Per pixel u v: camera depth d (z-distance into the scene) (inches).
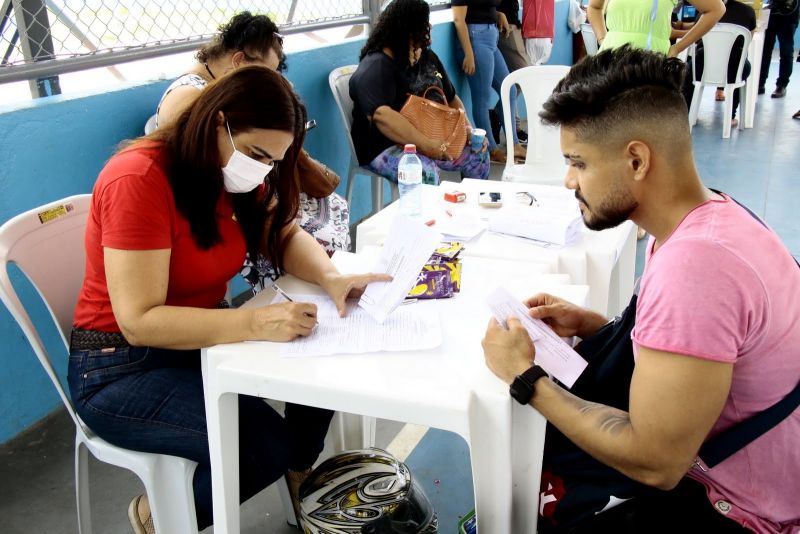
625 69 41.2
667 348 39.0
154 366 58.0
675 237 40.9
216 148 53.5
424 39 129.4
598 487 48.0
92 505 74.2
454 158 132.6
